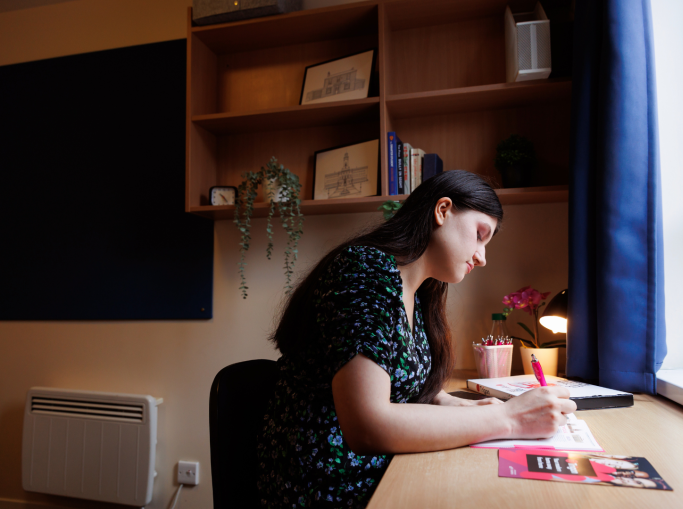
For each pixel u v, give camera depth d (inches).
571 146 55.7
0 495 91.7
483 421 27.0
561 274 71.2
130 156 91.0
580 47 55.9
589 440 27.5
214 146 86.0
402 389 32.3
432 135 77.0
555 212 72.1
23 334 94.3
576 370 52.8
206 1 77.1
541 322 59.9
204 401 84.6
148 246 88.8
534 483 21.1
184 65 89.7
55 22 97.9
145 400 82.3
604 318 47.9
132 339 88.8
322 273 32.8
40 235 94.4
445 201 33.6
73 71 95.4
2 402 93.7
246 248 74.1
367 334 26.0
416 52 78.3
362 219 79.8
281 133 84.4
